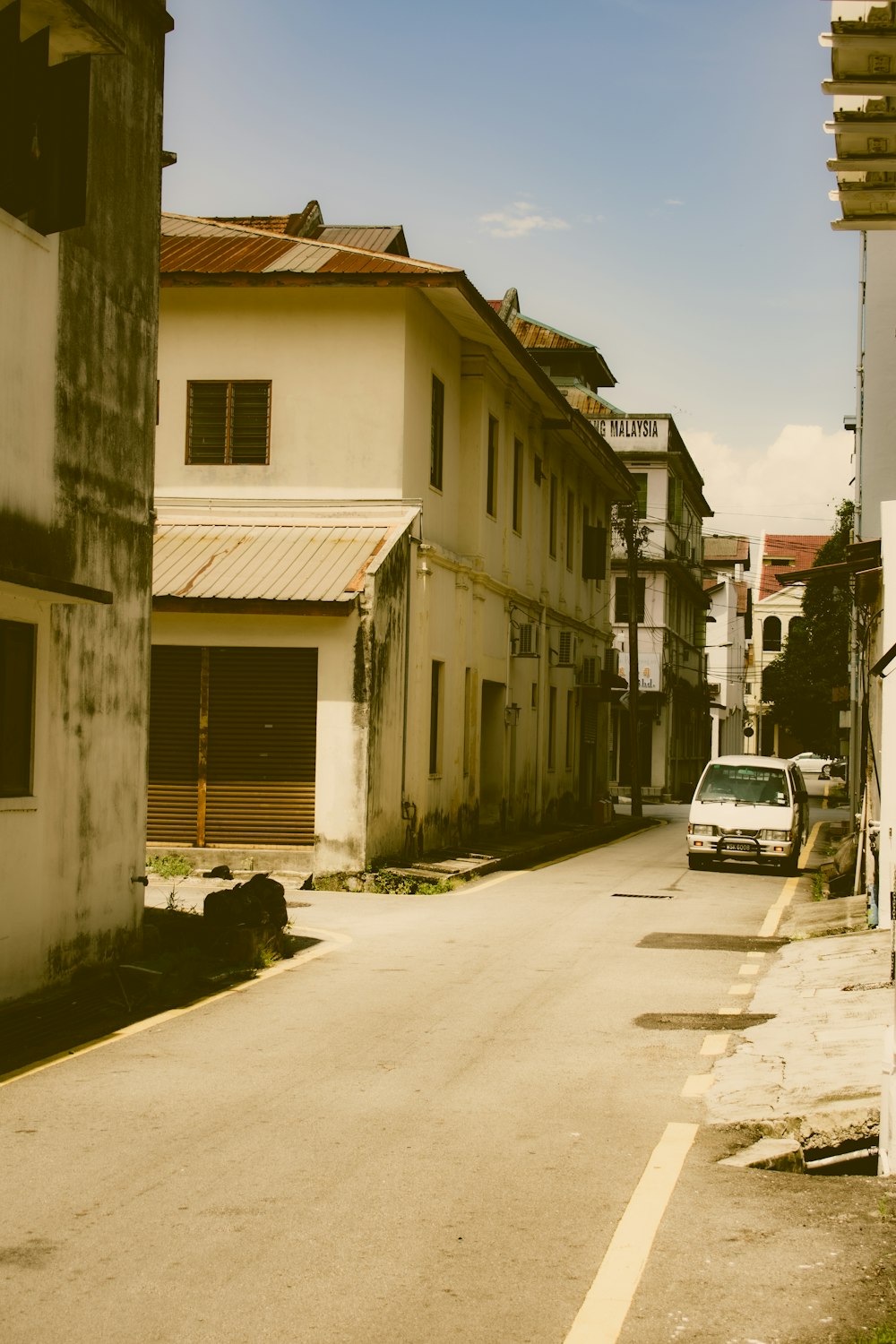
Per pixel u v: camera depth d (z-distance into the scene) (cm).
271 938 1271
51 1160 646
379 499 2058
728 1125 714
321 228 2695
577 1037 941
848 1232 552
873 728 1792
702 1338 450
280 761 1894
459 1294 487
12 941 994
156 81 1245
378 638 1894
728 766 2359
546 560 3097
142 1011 1020
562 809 3372
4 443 961
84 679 1107
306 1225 558
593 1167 643
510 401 2641
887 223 654
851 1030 937
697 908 1723
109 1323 459
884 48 544
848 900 1742
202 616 1911
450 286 2023
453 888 1900
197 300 2114
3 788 992
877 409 2470
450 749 2302
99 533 1130
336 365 2077
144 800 1231
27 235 990
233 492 2094
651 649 5266
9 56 945
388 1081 809
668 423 5209
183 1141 680
